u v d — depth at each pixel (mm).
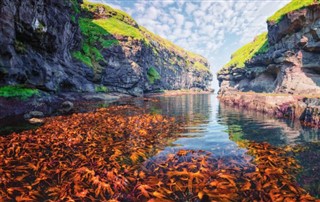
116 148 7816
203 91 125938
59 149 7652
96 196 4516
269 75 42500
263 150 7336
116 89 51281
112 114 17406
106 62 47719
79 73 35969
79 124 12500
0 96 14242
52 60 26547
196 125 12664
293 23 31188
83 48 43594
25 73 18938
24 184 5016
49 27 23938
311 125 11578
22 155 6961
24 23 18719
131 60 56312
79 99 30219
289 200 4227
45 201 4332
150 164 6223
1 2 14992
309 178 5145
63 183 5062
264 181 5039
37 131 10336
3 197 4457
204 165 6020
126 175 5496
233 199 4344
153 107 24562
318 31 26500
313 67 27875
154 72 76438
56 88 25594
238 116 16344
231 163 6160
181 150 7414
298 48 30344
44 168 5918
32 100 16812
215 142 8570
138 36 60156
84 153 7258
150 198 4426
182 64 121062
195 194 4543
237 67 60812
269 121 13469
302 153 6945
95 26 53688
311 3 27766
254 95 22234
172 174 5504
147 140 9008
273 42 38656
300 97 15875
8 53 16047
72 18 33906
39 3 21203
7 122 12180
